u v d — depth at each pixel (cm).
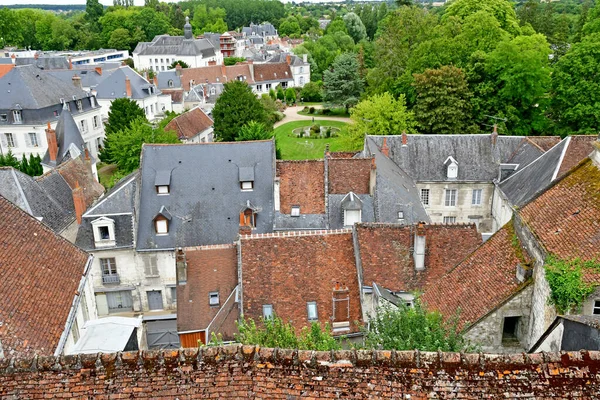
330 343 1661
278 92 11538
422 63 6450
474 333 1838
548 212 1916
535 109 5812
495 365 1065
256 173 3909
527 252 1884
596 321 1320
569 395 1024
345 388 1063
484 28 6538
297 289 2525
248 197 3828
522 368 1059
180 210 3769
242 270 2572
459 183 4566
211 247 2775
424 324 1551
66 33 17125
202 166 3925
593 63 5031
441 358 1082
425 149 4684
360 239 2555
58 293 2042
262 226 3734
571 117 5203
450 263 2475
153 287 3734
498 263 1991
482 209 4638
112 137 5697
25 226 2200
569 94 5169
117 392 1073
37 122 6359
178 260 2658
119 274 3681
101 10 19100
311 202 3775
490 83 5788
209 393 1070
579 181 1939
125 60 15000
